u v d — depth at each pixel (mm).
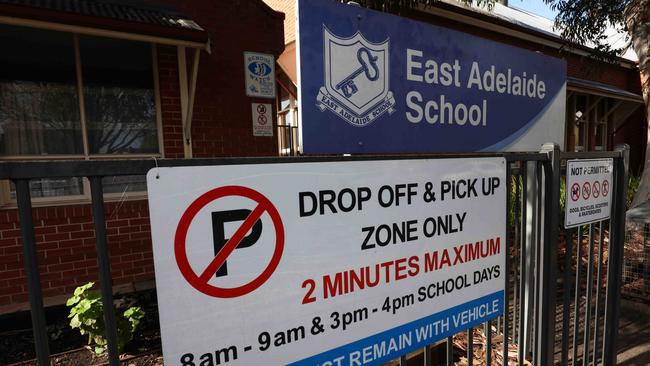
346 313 1366
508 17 11492
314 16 1701
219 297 1107
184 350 1063
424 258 1569
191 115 4090
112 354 1029
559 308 3402
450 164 1614
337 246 1325
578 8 7191
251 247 1152
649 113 5781
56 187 3707
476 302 1770
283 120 9508
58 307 3387
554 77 2818
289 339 1247
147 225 3996
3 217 3338
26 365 2656
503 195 1833
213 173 1080
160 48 4008
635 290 3627
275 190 1186
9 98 3492
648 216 3631
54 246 3555
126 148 4004
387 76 1952
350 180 1340
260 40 4625
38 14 2758
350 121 1839
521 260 1919
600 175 2293
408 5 4844
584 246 4801
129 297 3678
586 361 2264
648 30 5789
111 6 3434
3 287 3354
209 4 4301
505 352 1902
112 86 3902
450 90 2207
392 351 1507
